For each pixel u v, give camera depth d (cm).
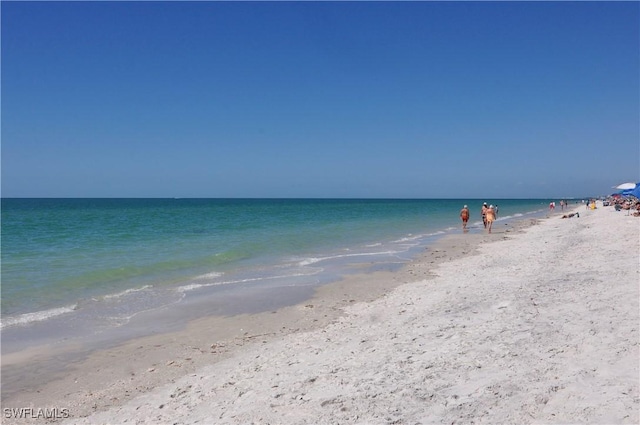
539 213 7969
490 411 519
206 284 1614
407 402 565
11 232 3422
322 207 11644
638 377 556
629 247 1766
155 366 877
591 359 631
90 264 1902
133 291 1488
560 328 793
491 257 2033
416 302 1227
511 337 773
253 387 696
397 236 3441
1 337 1035
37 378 828
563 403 515
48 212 7488
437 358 707
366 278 1720
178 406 669
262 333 1070
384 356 754
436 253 2422
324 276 1769
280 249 2598
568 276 1309
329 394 618
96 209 9094
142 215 6444
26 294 1394
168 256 2181
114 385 796
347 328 1034
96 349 972
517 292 1151
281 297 1424
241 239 3019
